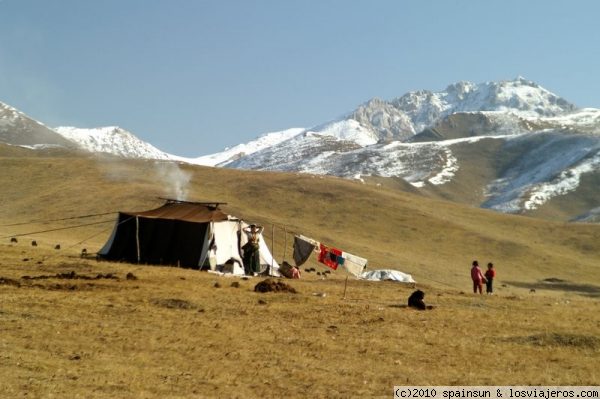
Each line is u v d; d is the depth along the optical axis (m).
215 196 101.44
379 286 37.50
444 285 67.00
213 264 40.41
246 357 17.05
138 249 40.78
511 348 18.80
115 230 42.84
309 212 101.50
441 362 17.03
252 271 41.16
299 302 26.31
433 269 76.12
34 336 17.88
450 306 27.88
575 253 98.62
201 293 27.20
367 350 18.12
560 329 21.70
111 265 37.06
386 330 20.95
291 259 69.25
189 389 14.12
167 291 27.06
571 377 15.67
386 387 14.66
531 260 89.75
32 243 48.84
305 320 22.27
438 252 89.44
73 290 26.16
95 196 92.44
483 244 95.38
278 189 111.12
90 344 17.48
